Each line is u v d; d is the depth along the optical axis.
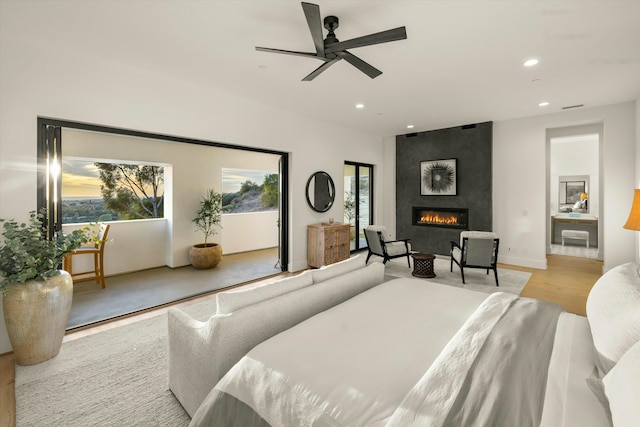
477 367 1.11
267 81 3.58
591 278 4.54
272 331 1.66
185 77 3.45
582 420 0.93
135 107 3.23
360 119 5.42
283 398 1.10
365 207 7.03
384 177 7.20
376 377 1.15
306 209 5.25
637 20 2.32
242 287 4.25
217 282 4.46
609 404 0.94
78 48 2.77
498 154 5.55
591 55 2.91
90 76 2.94
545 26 2.42
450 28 2.45
